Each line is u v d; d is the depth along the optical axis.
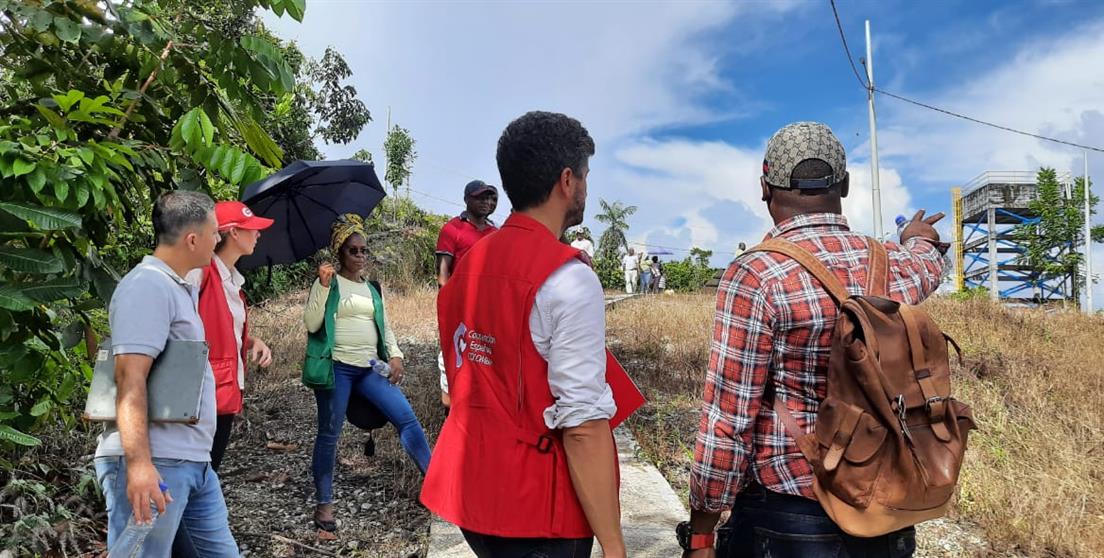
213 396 2.53
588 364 1.51
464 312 1.69
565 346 1.51
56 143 2.89
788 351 1.67
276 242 4.24
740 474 1.69
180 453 2.38
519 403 1.57
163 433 2.35
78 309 3.37
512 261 1.61
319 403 3.84
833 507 1.58
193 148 3.30
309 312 3.78
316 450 3.81
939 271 1.91
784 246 1.71
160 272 2.39
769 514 1.71
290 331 8.79
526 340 1.55
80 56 3.65
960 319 10.21
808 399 1.68
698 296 19.94
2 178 2.84
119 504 2.36
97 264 3.32
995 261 40.16
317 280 3.84
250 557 3.55
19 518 3.32
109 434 2.39
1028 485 4.29
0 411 3.26
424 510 4.12
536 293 1.54
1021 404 6.14
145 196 3.65
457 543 3.46
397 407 3.98
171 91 3.81
